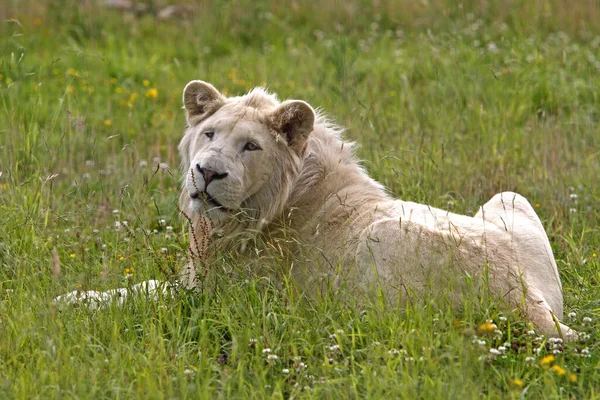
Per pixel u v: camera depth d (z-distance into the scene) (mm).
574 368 12953
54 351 12922
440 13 36656
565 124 24531
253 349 13477
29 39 34594
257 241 15836
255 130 15398
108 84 30250
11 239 17641
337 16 37719
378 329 13570
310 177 16094
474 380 12383
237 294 14773
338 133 16938
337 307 14180
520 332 13664
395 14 37500
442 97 27312
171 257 16547
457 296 13969
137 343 13914
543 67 29922
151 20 37906
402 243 14164
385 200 15977
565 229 19219
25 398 12055
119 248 17500
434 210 15523
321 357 13414
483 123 24812
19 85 26656
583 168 22000
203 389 12219
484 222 15430
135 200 20188
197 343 13969
